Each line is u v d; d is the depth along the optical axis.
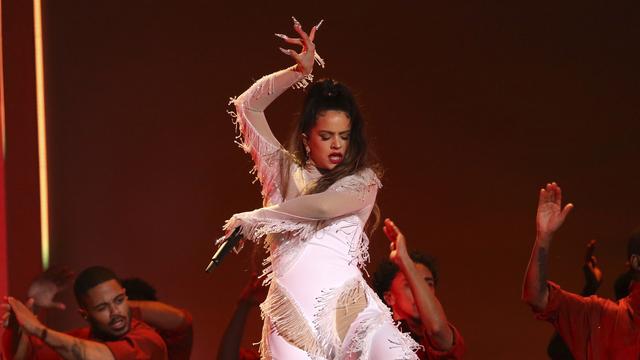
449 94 22.94
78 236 22.44
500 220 22.92
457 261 22.83
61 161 22.44
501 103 23.02
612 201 22.94
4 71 20.41
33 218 21.19
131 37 22.69
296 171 10.54
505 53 23.03
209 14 22.73
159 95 22.69
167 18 22.72
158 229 22.64
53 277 14.92
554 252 22.89
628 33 23.00
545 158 23.02
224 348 15.39
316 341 10.04
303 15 22.81
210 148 22.75
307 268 10.17
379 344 10.05
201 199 22.69
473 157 22.95
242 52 22.77
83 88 22.55
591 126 23.02
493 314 22.75
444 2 22.95
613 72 23.03
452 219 22.86
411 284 12.85
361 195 10.18
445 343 12.98
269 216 10.02
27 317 13.58
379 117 22.81
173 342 15.55
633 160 22.95
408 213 22.80
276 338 10.28
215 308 22.48
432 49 22.95
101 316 14.05
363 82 22.80
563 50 23.06
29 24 21.33
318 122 10.18
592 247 16.00
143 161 22.67
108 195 22.55
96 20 22.59
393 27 22.91
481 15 22.95
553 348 15.53
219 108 22.75
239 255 22.48
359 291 10.21
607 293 22.80
